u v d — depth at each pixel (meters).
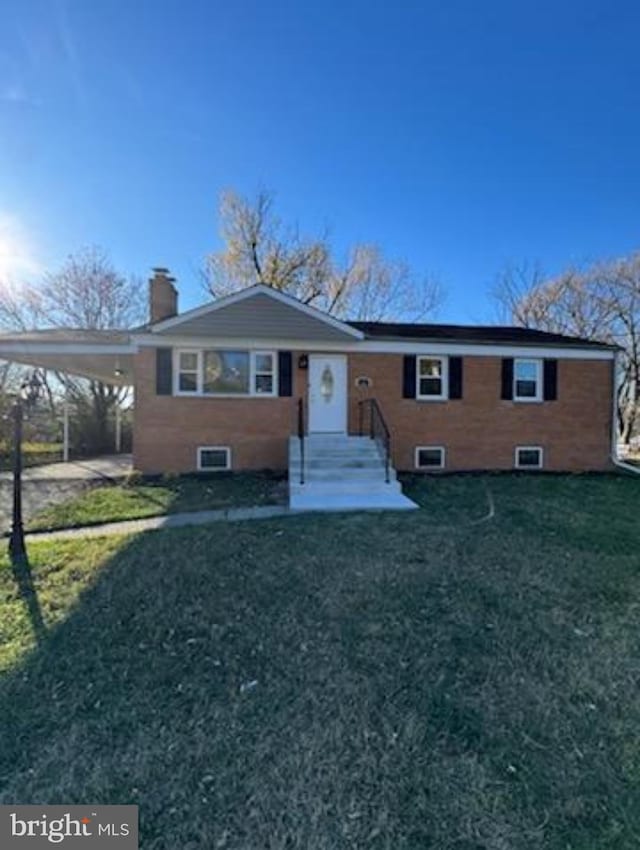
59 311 24.69
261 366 12.51
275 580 5.45
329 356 12.70
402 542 6.77
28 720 3.29
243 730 3.14
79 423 20.42
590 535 7.30
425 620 4.56
